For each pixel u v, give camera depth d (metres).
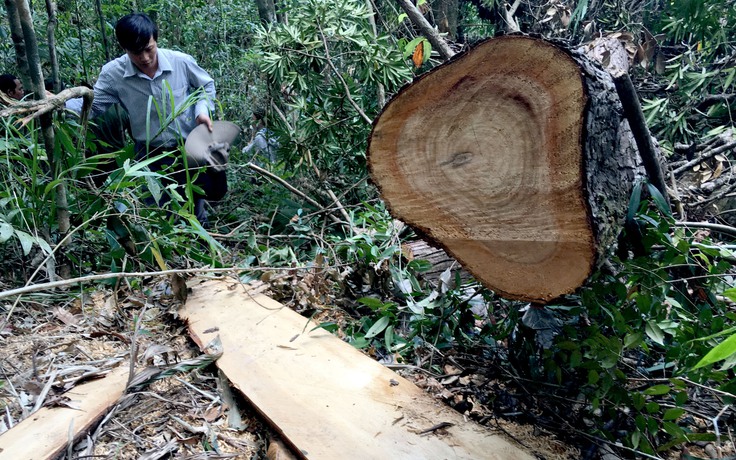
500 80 1.31
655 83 3.77
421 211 1.49
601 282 1.50
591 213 1.20
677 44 4.18
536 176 1.28
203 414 1.49
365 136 3.27
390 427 1.33
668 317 1.54
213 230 3.19
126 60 2.98
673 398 1.46
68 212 2.31
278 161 3.85
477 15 5.66
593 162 1.24
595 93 1.21
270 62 3.27
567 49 1.23
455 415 1.39
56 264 2.31
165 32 5.59
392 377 1.56
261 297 2.20
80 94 2.21
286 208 3.34
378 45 3.18
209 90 3.16
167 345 1.84
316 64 3.36
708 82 3.38
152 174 2.16
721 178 2.84
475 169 1.38
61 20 4.53
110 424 1.42
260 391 1.50
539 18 4.43
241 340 1.81
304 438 1.29
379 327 1.85
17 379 1.60
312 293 2.20
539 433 1.40
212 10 5.77
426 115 1.42
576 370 1.51
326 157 3.34
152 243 2.28
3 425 1.40
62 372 1.62
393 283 2.12
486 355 1.77
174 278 2.12
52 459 1.27
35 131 2.13
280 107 4.06
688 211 2.57
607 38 2.27
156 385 1.61
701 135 3.53
